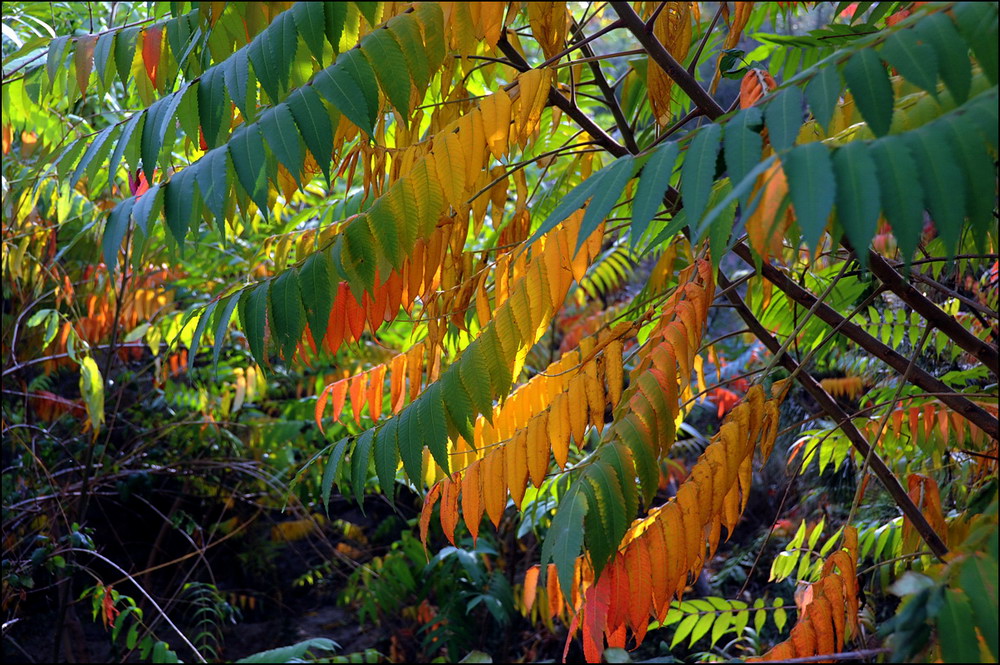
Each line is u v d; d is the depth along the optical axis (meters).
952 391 1.21
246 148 0.98
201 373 3.48
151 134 1.05
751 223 0.82
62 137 2.26
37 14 2.60
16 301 3.34
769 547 3.24
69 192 2.26
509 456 1.06
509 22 1.19
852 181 0.64
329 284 1.05
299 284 1.06
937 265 1.79
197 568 4.72
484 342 1.04
